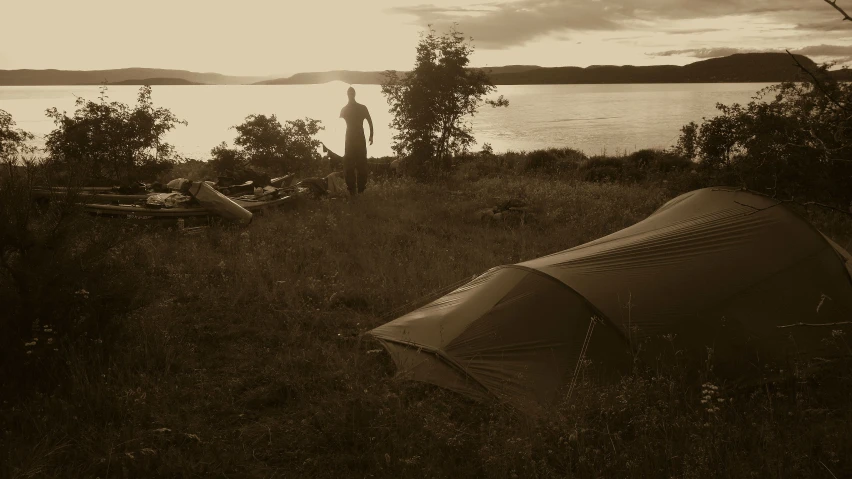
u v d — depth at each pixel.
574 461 3.75
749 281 5.16
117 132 12.77
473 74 16.88
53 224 5.18
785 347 4.87
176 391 4.63
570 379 4.60
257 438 4.11
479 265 7.97
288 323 6.08
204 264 7.81
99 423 4.12
